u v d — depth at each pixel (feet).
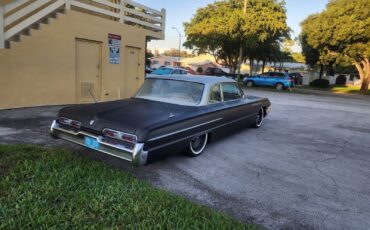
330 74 150.10
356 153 20.29
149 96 17.69
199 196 12.12
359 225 10.80
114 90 34.58
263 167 16.16
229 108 19.26
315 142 22.67
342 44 85.56
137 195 11.02
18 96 25.21
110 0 36.70
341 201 12.63
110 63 33.45
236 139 21.88
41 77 26.76
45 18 27.50
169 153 14.06
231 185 13.44
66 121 14.40
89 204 10.05
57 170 12.48
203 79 18.37
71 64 29.25
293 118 33.78
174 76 18.74
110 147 12.69
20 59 24.89
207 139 17.85
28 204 9.62
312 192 13.33
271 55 110.93
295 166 16.71
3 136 17.49
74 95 30.07
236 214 10.92
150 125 12.61
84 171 12.65
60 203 9.98
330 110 43.14
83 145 13.73
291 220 10.79
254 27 81.71
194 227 9.26
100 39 31.78
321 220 10.94
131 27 35.81
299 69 178.70
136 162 12.06
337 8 83.66
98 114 13.80
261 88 85.61
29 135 18.10
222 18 87.86
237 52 105.29
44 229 8.55
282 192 13.10
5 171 11.98
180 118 14.32
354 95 85.40
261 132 24.88
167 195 11.30
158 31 41.96
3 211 9.14
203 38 91.45
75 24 28.94
